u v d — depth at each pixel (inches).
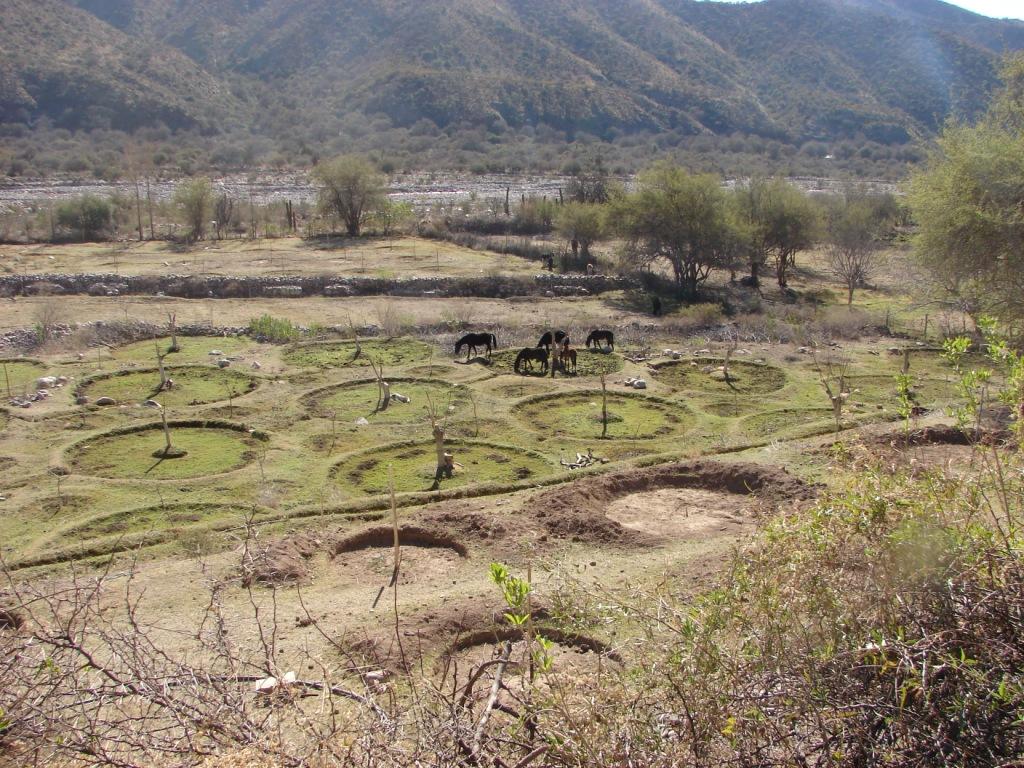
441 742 170.4
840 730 161.9
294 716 185.9
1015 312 797.9
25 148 3585.1
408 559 466.0
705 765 161.9
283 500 599.8
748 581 196.9
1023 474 201.9
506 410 823.7
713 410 834.8
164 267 1577.3
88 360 986.1
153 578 430.0
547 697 181.9
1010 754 152.3
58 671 191.6
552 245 1952.5
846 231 1685.5
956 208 814.5
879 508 191.8
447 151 4367.6
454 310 1332.4
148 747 175.8
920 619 174.9
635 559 442.3
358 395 870.4
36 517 568.1
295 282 1432.1
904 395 257.3
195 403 832.9
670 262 1878.7
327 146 4234.7
